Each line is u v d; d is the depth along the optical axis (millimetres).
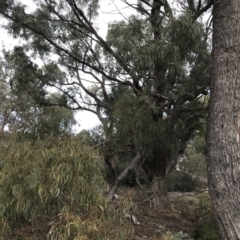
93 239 2689
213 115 3328
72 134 4371
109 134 6430
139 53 5270
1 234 2758
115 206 3510
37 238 3131
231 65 3330
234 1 3469
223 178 3102
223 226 3055
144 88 5980
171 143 6789
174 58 5203
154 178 8742
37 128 4367
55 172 2986
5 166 3105
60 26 8570
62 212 2873
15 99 14305
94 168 3381
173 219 7305
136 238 5406
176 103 6832
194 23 5258
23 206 2834
